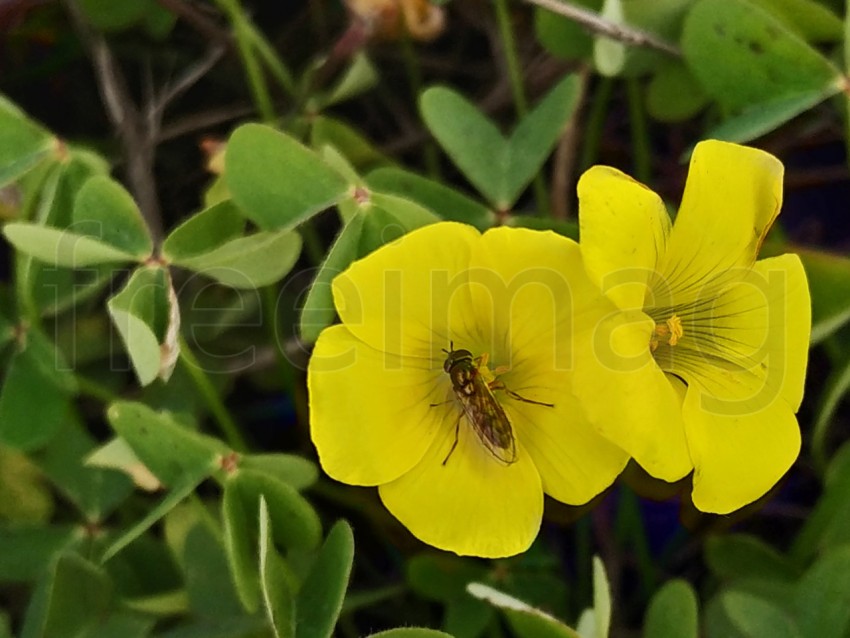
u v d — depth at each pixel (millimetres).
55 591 164
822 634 159
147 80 201
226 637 160
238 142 155
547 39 182
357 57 182
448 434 155
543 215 188
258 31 203
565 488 154
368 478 151
